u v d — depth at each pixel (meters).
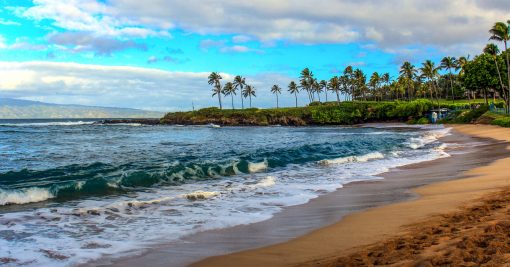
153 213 10.27
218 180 16.56
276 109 135.25
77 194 13.23
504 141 32.25
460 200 10.27
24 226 9.00
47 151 30.86
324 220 9.28
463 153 25.66
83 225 9.12
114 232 8.52
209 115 137.88
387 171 18.47
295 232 8.28
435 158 23.52
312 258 6.43
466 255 5.42
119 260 6.75
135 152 30.00
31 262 6.63
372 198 11.95
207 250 7.21
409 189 13.27
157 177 16.41
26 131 68.00
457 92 136.00
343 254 6.45
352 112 117.06
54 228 8.86
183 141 44.97
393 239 7.04
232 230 8.61
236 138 52.09
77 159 24.78
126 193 13.57
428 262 5.30
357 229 8.20
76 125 116.75
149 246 7.52
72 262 6.65
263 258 6.62
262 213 10.23
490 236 6.24
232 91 163.75
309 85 162.75
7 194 12.05
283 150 29.95
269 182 15.37
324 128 101.31
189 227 8.88
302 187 14.30
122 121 151.00
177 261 6.64
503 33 60.88
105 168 19.83
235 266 6.29
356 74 143.50
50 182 15.62
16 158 25.45
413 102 106.94
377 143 36.50
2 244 7.62
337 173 18.12
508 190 10.98
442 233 7.00
